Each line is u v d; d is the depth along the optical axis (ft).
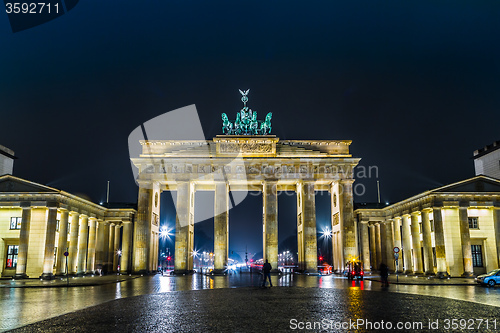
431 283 182.09
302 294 131.13
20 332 67.05
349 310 91.25
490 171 309.01
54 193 240.73
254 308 95.04
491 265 246.47
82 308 97.35
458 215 248.52
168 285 177.68
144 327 70.54
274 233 295.89
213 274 284.00
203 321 76.33
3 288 167.84
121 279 227.81
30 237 249.75
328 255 609.83
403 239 287.07
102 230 314.14
